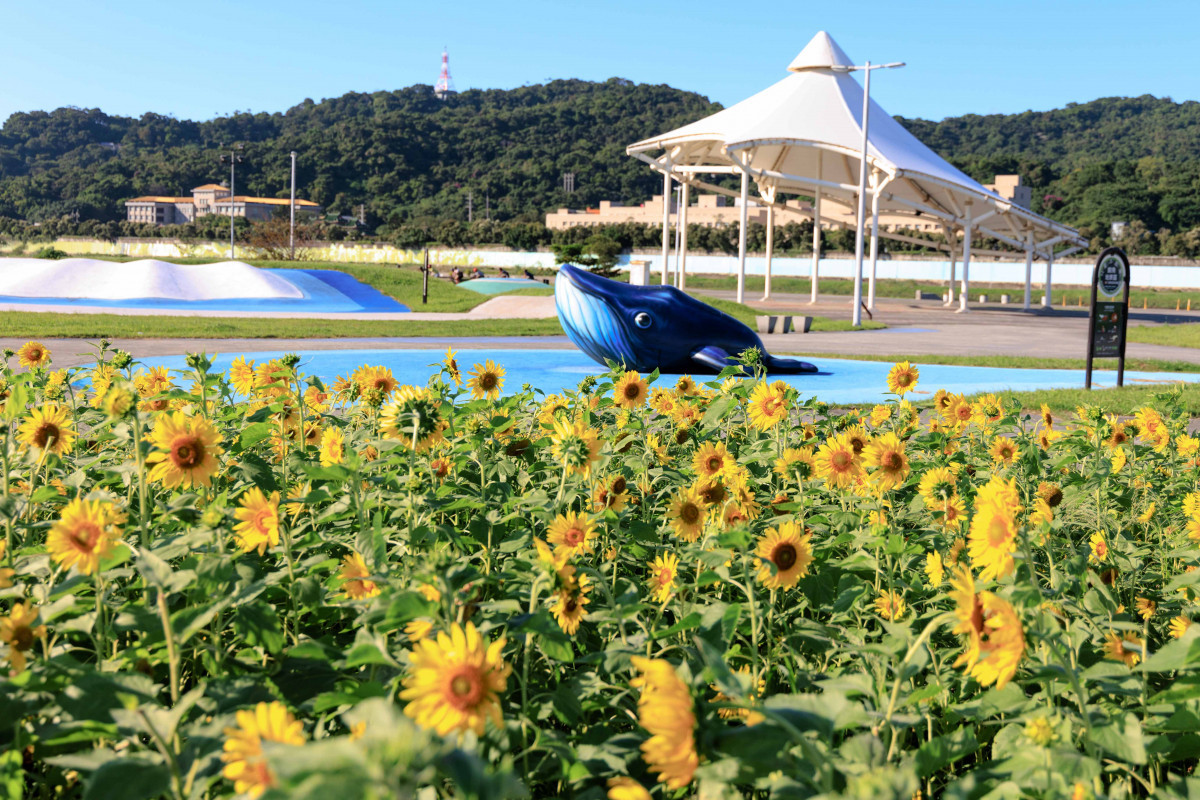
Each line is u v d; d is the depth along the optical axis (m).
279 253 70.12
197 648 1.96
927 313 42.16
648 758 1.28
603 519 2.73
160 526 2.54
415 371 15.74
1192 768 2.12
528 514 2.95
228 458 3.15
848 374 16.56
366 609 1.93
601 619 1.99
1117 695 2.12
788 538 2.23
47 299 34.06
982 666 1.50
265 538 2.10
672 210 116.06
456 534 2.48
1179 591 2.95
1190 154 162.38
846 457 2.96
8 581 2.10
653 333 14.84
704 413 4.48
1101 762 1.86
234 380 4.05
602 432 3.97
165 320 24.56
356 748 0.86
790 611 2.41
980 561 1.82
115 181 150.38
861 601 2.57
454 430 3.40
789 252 85.19
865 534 2.65
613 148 164.25
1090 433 4.11
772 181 51.09
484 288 50.81
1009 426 4.62
